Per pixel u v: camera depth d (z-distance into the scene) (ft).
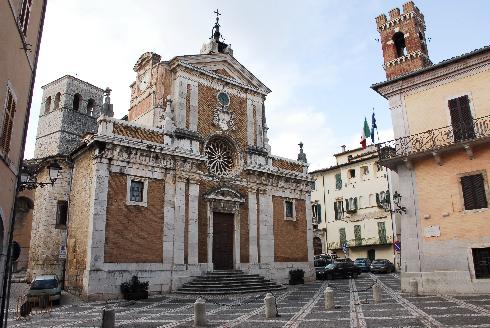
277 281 95.86
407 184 68.23
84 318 49.83
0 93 34.24
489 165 60.70
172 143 84.53
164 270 76.64
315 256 144.46
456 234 61.93
